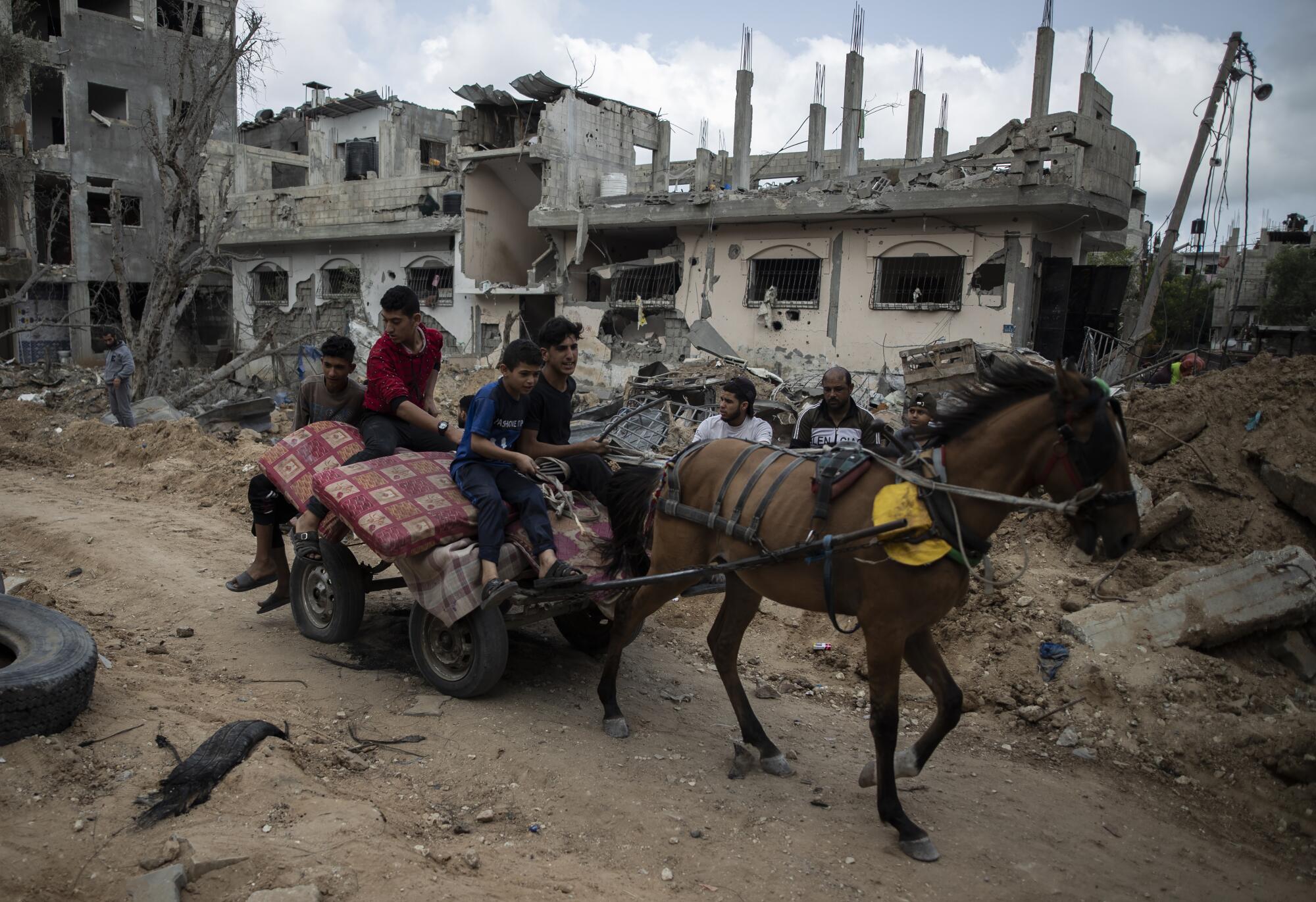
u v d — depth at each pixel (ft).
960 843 14.93
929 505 14.38
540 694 19.89
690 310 71.82
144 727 15.64
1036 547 25.96
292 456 21.67
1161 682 19.43
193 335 111.96
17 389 68.64
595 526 19.85
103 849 12.31
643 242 81.35
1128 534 13.74
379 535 17.53
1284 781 17.17
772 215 65.36
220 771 14.20
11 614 16.51
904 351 49.39
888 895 13.43
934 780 17.24
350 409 23.49
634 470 18.76
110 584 25.59
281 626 22.89
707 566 16.51
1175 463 26.48
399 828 13.97
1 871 11.63
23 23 100.53
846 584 15.06
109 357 50.39
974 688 20.79
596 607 21.80
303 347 73.20
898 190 60.34
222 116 108.88
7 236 101.65
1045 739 19.13
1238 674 19.71
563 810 15.11
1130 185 61.67
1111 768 18.07
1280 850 15.75
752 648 24.31
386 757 16.40
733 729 19.31
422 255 87.61
